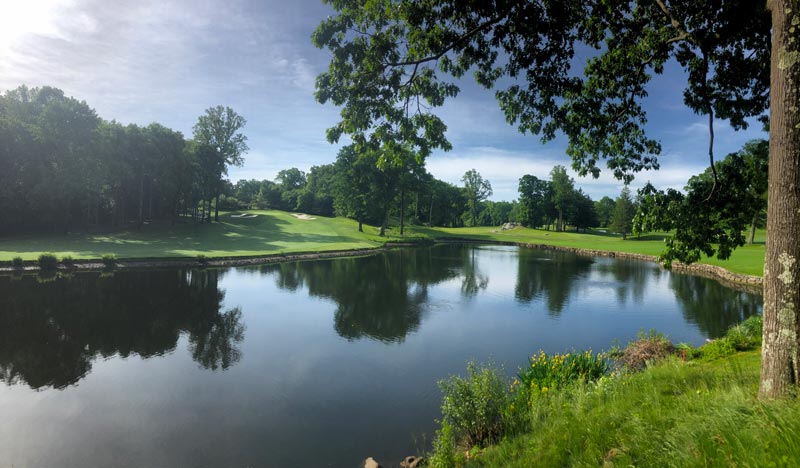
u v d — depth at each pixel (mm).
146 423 9539
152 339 15945
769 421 3602
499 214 133875
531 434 5895
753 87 9023
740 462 3170
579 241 75250
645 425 4461
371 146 9531
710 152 8547
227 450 8453
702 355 10680
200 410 10211
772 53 4695
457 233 88750
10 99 47938
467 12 7855
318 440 8852
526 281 31391
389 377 12375
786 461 2945
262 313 20516
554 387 7969
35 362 13359
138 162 52000
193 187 64438
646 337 14672
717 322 19125
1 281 26672
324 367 13188
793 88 4422
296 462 8047
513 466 4961
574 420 5473
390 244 63281
